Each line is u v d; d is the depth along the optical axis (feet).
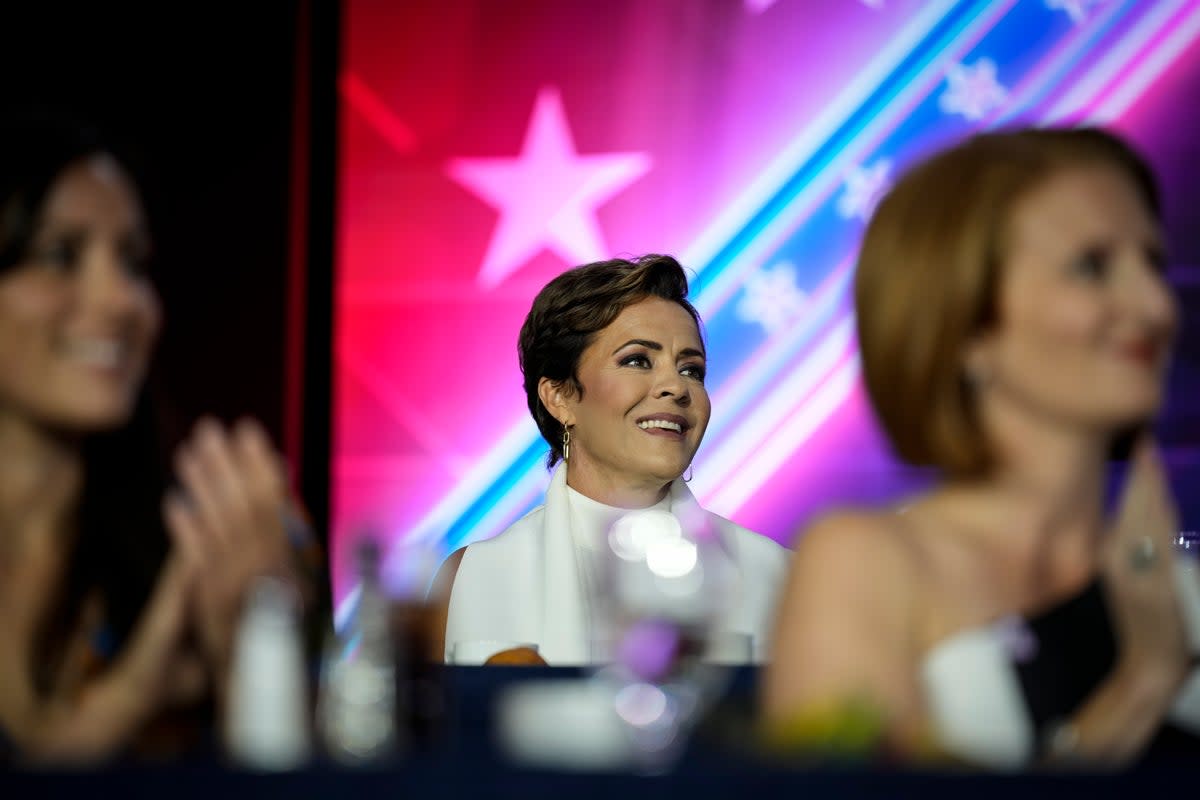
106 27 30.04
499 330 30.83
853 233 30.37
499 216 31.01
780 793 4.62
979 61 30.30
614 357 17.21
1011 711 6.42
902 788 4.61
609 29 30.99
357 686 7.23
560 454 17.99
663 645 6.91
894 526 6.61
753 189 30.60
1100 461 6.87
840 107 30.55
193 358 29.99
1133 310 6.40
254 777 4.73
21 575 7.91
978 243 6.45
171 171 30.19
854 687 6.15
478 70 31.19
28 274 7.52
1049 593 6.85
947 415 6.66
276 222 30.45
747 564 16.65
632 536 7.08
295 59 30.60
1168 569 6.98
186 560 7.63
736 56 30.76
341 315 30.96
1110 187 6.54
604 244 30.76
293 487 30.04
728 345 30.32
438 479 30.58
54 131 7.73
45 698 7.85
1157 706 6.72
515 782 4.68
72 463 8.05
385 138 31.27
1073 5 30.04
